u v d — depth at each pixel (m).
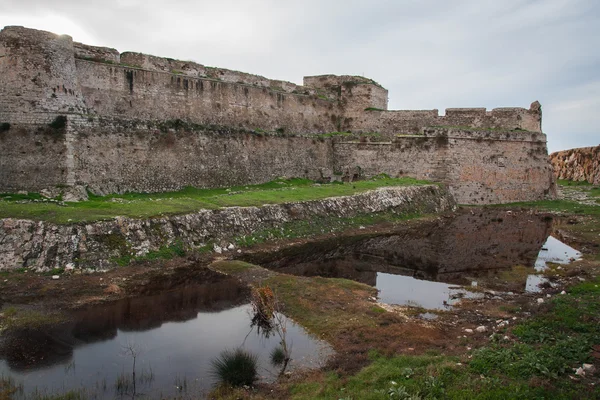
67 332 11.74
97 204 19.75
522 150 38.22
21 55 21.23
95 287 14.62
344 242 22.91
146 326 12.28
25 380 9.45
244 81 33.62
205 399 8.94
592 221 28.16
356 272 18.23
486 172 36.81
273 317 12.66
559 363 9.15
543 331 11.12
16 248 15.45
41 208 17.70
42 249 15.55
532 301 14.44
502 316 13.27
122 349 10.95
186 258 17.92
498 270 18.81
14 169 20.78
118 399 8.84
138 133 25.33
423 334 11.74
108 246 16.53
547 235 25.55
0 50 21.25
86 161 22.66
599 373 8.84
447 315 13.48
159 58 28.34
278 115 36.16
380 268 18.94
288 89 37.78
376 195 29.28
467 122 39.78
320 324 12.52
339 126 42.06
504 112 39.12
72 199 20.67
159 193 25.81
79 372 9.85
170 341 11.45
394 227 26.75
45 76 21.66
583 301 13.27
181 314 13.15
